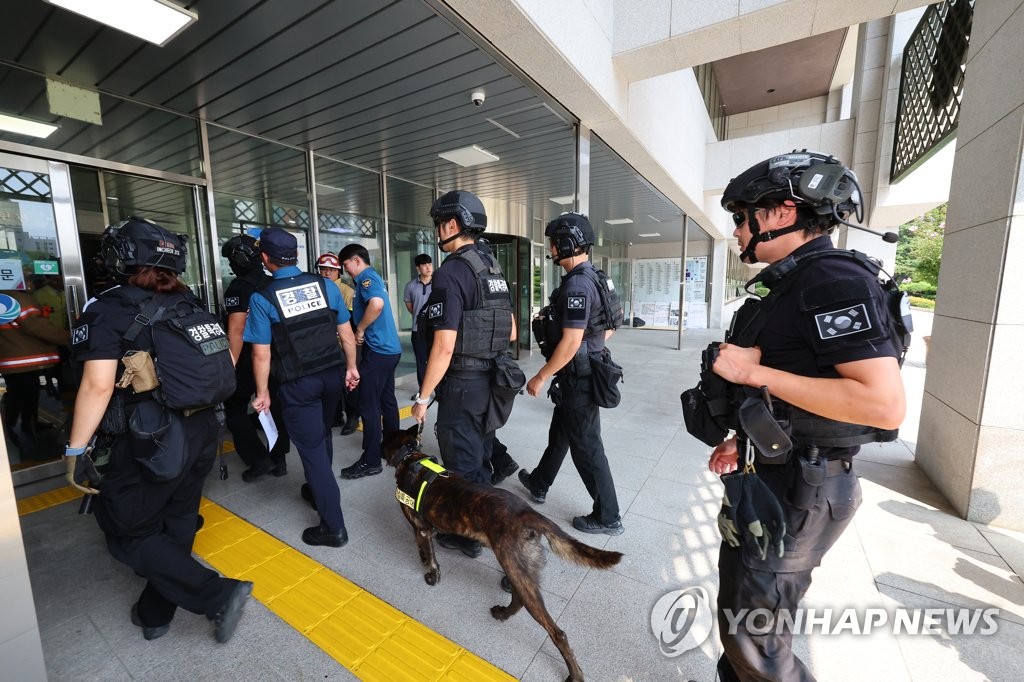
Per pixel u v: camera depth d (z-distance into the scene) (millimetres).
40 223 3361
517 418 4664
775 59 11789
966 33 4762
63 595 2047
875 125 8133
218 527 2598
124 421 1514
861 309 918
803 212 1084
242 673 1634
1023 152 2283
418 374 4855
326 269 3980
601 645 1733
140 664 1672
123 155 3740
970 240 2664
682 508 2768
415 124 4211
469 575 2170
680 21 3500
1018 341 2379
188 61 3002
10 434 3230
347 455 3674
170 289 1669
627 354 8977
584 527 2504
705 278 14711
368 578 2148
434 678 1602
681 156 6949
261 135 4449
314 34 2719
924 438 3211
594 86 3508
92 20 2488
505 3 2477
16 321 3262
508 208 8195
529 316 8938
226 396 1729
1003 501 2482
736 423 1134
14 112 3186
